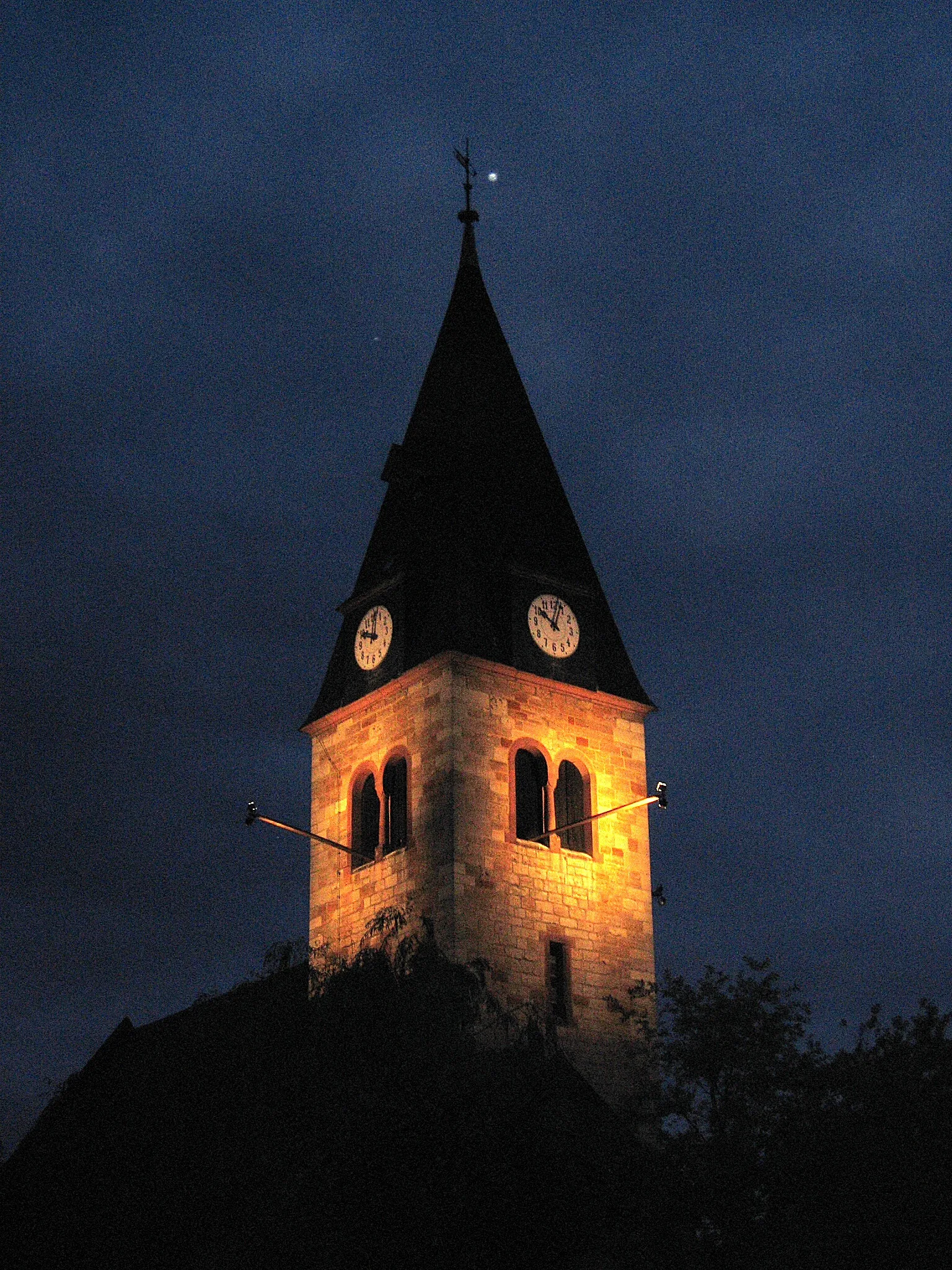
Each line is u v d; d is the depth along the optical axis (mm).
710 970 48250
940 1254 39531
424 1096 41219
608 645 61156
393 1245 40000
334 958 47219
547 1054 46375
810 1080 44750
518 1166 40969
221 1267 43594
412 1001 44125
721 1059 46219
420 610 58812
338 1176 40781
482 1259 40094
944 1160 41094
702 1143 43719
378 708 58969
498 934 54469
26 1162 47156
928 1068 44000
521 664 57812
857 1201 40281
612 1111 48500
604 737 59375
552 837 56688
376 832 58406
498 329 66125
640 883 58188
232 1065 44000
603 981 56188
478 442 62031
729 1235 41938
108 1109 45562
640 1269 41844
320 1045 43438
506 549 59719
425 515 60281
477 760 55969
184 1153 43062
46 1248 43938
